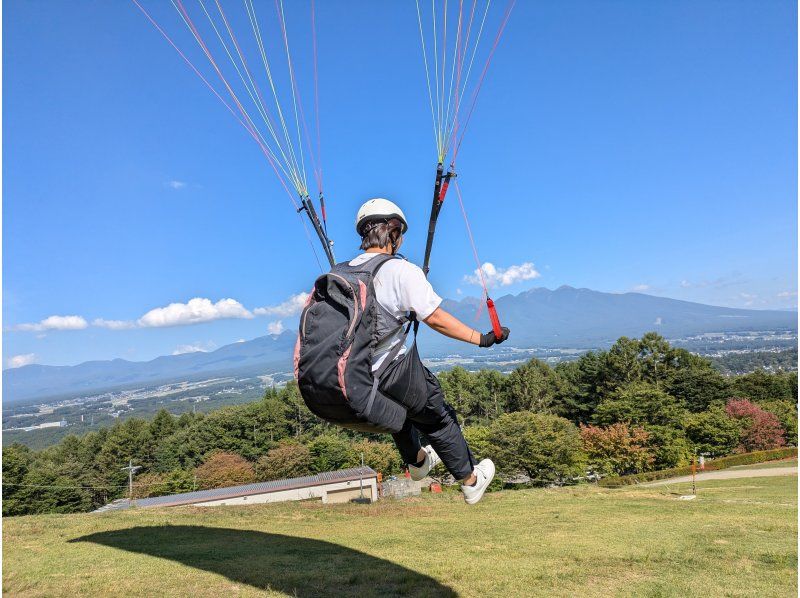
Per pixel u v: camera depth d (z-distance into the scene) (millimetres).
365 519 18359
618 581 9094
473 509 20812
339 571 8766
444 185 2885
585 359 71125
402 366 2400
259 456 66688
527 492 27562
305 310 2434
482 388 73312
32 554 8820
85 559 8414
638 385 60031
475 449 45719
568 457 42562
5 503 47031
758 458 41531
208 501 35094
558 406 69375
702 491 25188
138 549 9734
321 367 2221
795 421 51719
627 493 25328
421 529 15469
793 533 13648
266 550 10742
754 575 9516
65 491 50562
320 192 3246
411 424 2775
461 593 8023
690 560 10594
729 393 64500
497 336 2381
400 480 40250
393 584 8102
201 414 79312
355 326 2236
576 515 18156
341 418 2316
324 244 3223
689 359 65625
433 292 2375
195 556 9414
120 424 72500
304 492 35719
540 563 10266
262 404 73125
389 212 2621
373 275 2395
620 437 44031
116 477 60656
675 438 47688
